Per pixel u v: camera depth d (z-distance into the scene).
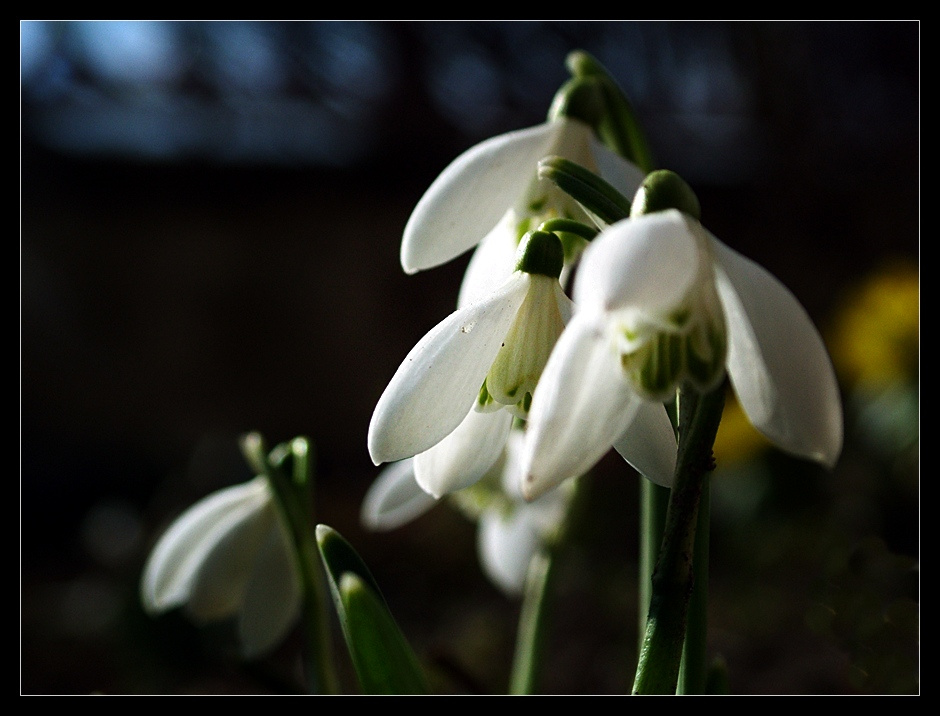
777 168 1.00
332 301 1.13
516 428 0.23
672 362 0.17
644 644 0.18
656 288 0.17
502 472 0.32
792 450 0.17
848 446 0.57
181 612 0.55
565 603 0.67
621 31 1.00
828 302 0.97
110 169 1.07
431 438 0.18
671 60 1.03
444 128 1.09
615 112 0.23
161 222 1.10
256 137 1.11
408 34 1.03
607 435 0.17
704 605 0.20
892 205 0.98
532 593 0.30
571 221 0.19
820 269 0.98
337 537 0.20
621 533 0.77
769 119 1.01
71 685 0.58
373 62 1.07
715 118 1.08
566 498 0.28
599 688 0.55
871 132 1.01
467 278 0.22
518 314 0.19
